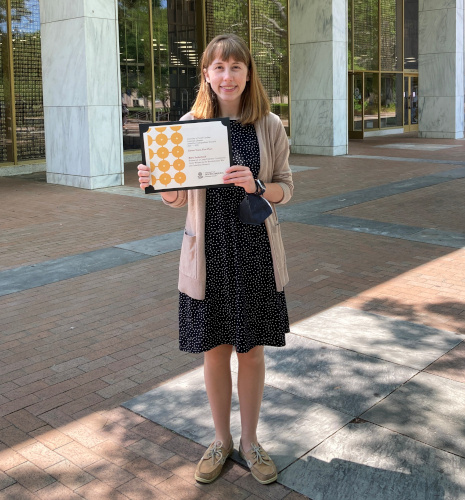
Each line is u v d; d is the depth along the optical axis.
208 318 2.83
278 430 3.31
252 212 2.64
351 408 3.52
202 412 3.54
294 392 3.72
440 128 23.30
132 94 16.47
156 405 3.63
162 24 16.77
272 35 18.86
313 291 5.71
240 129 2.81
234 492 2.84
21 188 12.41
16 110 14.77
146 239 7.87
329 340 4.50
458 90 22.95
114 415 3.54
